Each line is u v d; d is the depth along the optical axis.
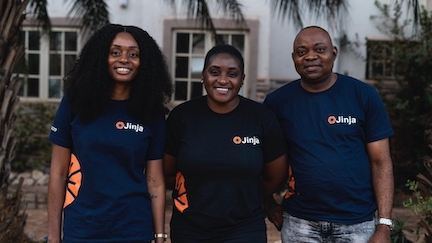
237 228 3.02
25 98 9.55
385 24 8.95
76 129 2.81
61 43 9.41
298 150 3.08
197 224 3.04
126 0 9.12
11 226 4.02
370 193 3.08
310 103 3.11
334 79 3.15
